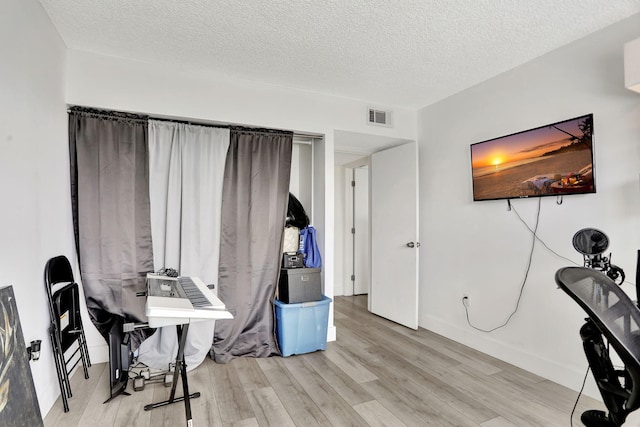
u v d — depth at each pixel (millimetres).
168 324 1582
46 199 2006
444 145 3336
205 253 2721
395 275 3779
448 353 2898
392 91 3164
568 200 2312
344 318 3973
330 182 3225
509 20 2041
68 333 2123
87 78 2426
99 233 2477
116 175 2520
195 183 2727
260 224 2932
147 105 2580
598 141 2146
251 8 1938
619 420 1232
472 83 2979
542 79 2473
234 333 2793
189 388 2273
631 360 1053
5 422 1288
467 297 3078
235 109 2859
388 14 1983
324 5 1903
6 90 1529
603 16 2006
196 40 2285
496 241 2812
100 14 2002
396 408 2039
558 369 2350
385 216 3953
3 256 1490
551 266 2410
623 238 2027
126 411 1979
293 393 2213
